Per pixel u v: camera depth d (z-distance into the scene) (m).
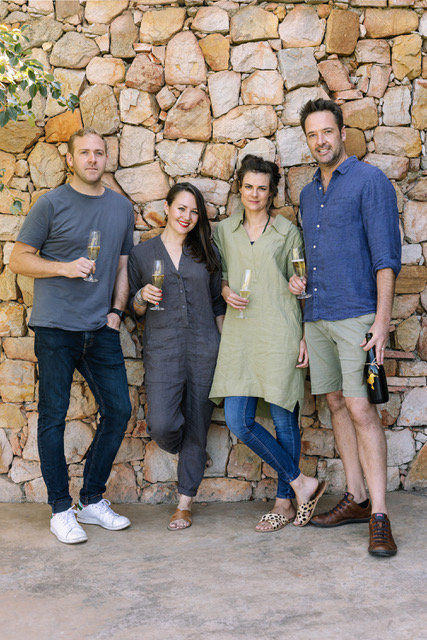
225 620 2.23
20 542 2.97
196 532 3.10
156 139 3.55
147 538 3.03
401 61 3.49
